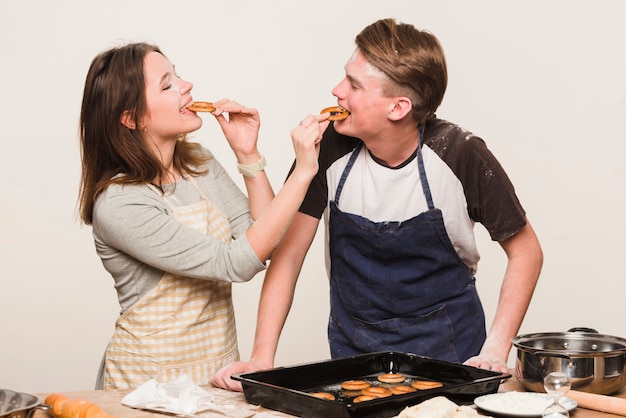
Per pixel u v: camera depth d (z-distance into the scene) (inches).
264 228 80.7
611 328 166.9
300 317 172.1
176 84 86.2
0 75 159.6
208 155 95.9
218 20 167.6
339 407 61.2
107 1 162.9
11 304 160.1
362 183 90.4
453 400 67.0
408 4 173.3
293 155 172.4
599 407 65.7
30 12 160.4
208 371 87.6
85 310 163.0
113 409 66.9
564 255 168.7
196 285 86.7
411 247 89.1
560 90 166.7
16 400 65.1
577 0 164.6
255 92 169.6
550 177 168.6
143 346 85.2
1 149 160.1
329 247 95.7
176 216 86.4
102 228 83.0
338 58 173.0
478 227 176.2
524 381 71.2
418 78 82.7
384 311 92.5
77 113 162.9
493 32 169.9
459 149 87.2
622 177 164.6
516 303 86.4
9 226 160.2
